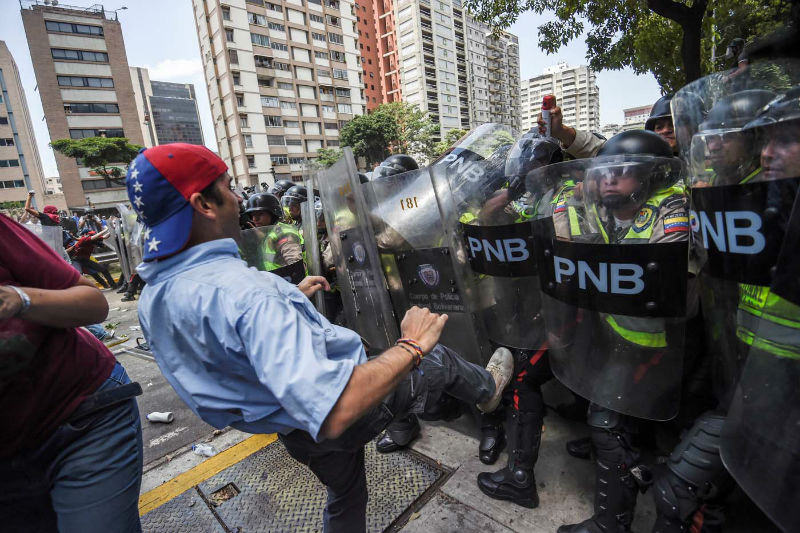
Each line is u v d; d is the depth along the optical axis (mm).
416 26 76625
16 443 1173
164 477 2428
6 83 68000
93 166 42812
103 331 2246
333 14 66875
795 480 844
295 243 2988
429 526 1826
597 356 1439
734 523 1638
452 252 2047
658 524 1440
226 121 59375
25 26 50781
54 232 2619
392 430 2375
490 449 2158
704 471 1309
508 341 1879
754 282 999
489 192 1960
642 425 2076
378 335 2490
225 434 2852
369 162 54844
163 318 1047
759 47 1323
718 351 1209
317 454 1306
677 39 7016
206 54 59156
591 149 2295
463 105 90750
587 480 1966
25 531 1329
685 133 1279
